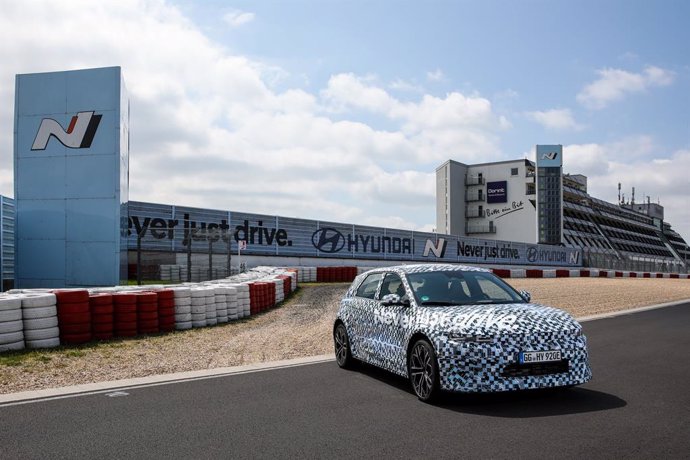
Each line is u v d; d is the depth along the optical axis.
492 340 6.03
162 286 15.55
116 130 21.88
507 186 108.62
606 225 131.75
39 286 22.05
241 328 14.06
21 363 9.29
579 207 115.75
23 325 10.59
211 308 14.49
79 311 11.27
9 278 22.25
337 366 9.04
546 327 6.23
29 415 6.08
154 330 12.75
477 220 111.44
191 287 15.27
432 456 4.66
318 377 8.11
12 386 7.74
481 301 7.10
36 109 22.33
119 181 21.84
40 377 8.31
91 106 22.05
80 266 21.91
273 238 40.44
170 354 10.30
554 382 6.10
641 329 13.91
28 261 22.12
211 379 8.01
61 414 6.11
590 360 9.36
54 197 22.11
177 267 28.59
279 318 16.30
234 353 10.45
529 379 6.02
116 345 11.14
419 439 5.12
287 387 7.43
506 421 5.69
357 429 5.47
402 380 7.89
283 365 9.13
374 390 7.22
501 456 4.64
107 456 4.76
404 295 7.36
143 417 5.97
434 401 6.45
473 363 6.02
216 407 6.38
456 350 6.10
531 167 108.31
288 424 5.66
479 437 5.16
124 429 5.53
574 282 39.47
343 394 6.99
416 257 53.69
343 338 8.85
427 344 6.45
